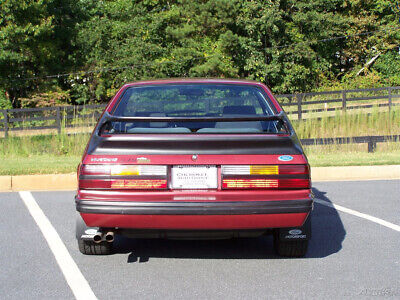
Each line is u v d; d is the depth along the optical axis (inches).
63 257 186.2
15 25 1159.0
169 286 155.1
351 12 1599.4
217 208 151.2
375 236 215.9
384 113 551.5
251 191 154.4
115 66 1390.3
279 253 183.6
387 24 1581.0
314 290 151.0
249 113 187.9
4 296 147.1
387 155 452.4
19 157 474.0
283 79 1492.4
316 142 486.0
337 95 832.3
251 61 1429.6
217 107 190.7
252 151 156.2
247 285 155.8
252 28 1416.1
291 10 1556.3
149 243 208.1
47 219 250.8
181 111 189.5
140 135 159.6
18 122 621.3
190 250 196.9
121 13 1476.4
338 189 336.2
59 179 354.0
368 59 1624.0
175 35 1413.6
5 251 194.4
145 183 153.7
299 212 154.4
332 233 222.1
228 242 209.6
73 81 1369.3
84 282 159.0
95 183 154.3
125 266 175.5
